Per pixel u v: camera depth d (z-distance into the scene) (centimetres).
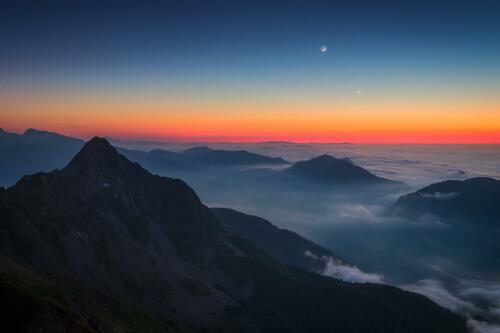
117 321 12606
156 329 14462
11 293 8156
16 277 10488
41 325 8094
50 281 13938
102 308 13625
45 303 8481
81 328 8862
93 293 15638
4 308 7931
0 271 10350
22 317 7944
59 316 8619
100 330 9906
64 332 8462
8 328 7725
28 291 8831
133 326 13138
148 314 16500
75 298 12350
